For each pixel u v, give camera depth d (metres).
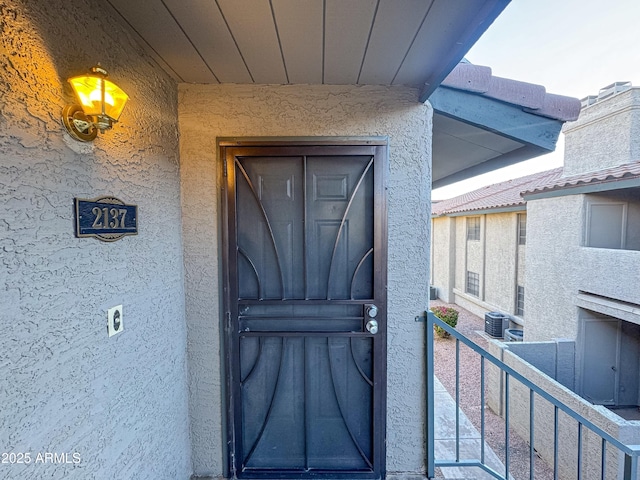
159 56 1.63
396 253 2.01
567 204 5.88
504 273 9.28
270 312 2.05
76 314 1.13
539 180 9.64
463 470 2.19
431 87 1.78
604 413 3.56
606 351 5.68
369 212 2.00
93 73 1.09
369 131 1.97
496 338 8.49
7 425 0.87
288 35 1.44
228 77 1.86
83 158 1.17
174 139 1.90
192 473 2.10
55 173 1.04
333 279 2.04
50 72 1.03
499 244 9.54
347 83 1.93
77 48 1.15
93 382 1.22
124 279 1.42
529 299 6.87
